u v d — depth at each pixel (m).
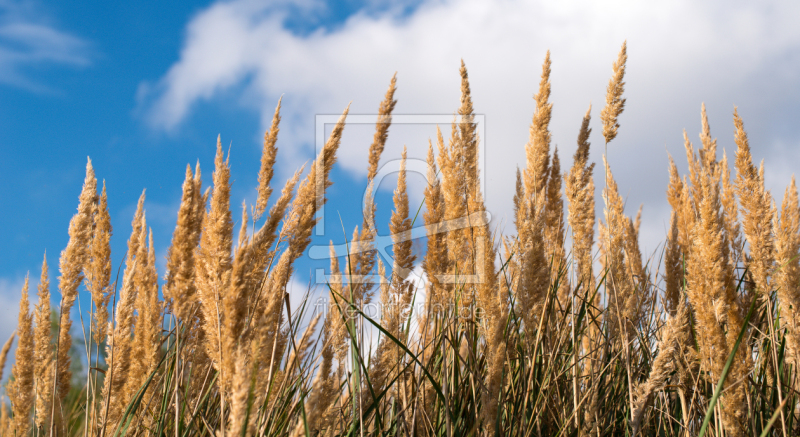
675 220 3.35
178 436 2.17
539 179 2.93
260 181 2.29
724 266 1.86
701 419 2.51
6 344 2.70
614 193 3.44
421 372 2.21
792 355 2.29
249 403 1.41
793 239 2.18
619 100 2.87
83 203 2.61
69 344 2.65
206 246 1.82
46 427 2.57
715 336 1.85
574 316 2.87
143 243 2.76
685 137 3.21
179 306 2.37
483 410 2.11
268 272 2.23
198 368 2.57
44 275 2.67
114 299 2.56
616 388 2.96
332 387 1.94
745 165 2.31
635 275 3.44
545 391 2.66
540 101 2.99
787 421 2.29
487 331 1.98
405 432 2.22
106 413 2.33
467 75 2.44
